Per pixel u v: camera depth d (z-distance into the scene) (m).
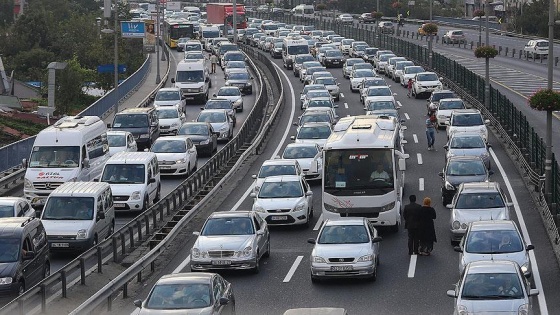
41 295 49.62
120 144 103.94
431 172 95.88
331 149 71.25
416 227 63.62
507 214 66.00
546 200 75.50
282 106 150.38
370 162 70.81
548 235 68.69
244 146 113.19
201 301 43.34
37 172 85.00
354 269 56.44
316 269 56.62
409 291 54.84
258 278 59.19
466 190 68.25
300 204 73.44
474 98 140.62
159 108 130.12
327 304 52.41
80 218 67.44
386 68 187.00
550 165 77.44
